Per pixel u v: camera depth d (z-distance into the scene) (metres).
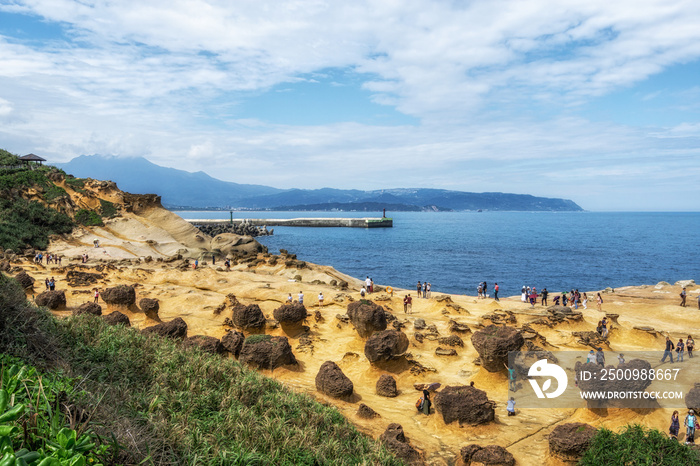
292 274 63.12
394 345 28.42
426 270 105.25
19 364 8.15
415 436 20.86
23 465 3.72
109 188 100.81
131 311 41.81
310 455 12.05
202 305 43.72
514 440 20.58
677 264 119.81
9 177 90.00
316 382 25.61
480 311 43.38
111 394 9.83
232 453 9.91
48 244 81.25
